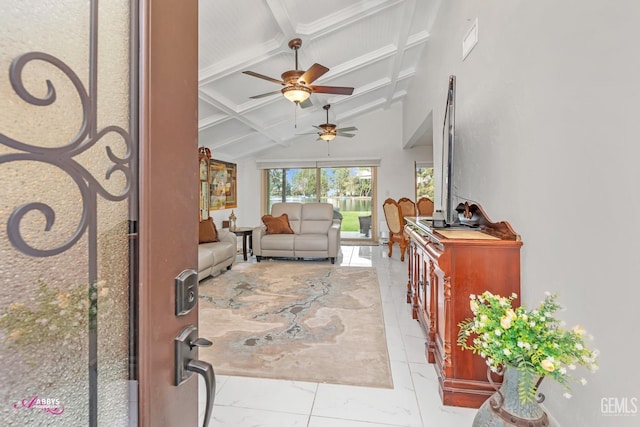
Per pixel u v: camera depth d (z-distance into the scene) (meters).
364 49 4.24
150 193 0.48
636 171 0.96
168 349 0.52
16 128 0.35
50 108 0.37
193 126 0.59
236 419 1.54
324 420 1.52
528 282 1.55
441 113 3.52
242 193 7.71
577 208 1.21
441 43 3.51
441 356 1.77
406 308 3.00
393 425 1.49
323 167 7.60
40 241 0.37
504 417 1.09
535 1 1.51
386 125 7.27
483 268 1.61
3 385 0.35
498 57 1.92
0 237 0.34
